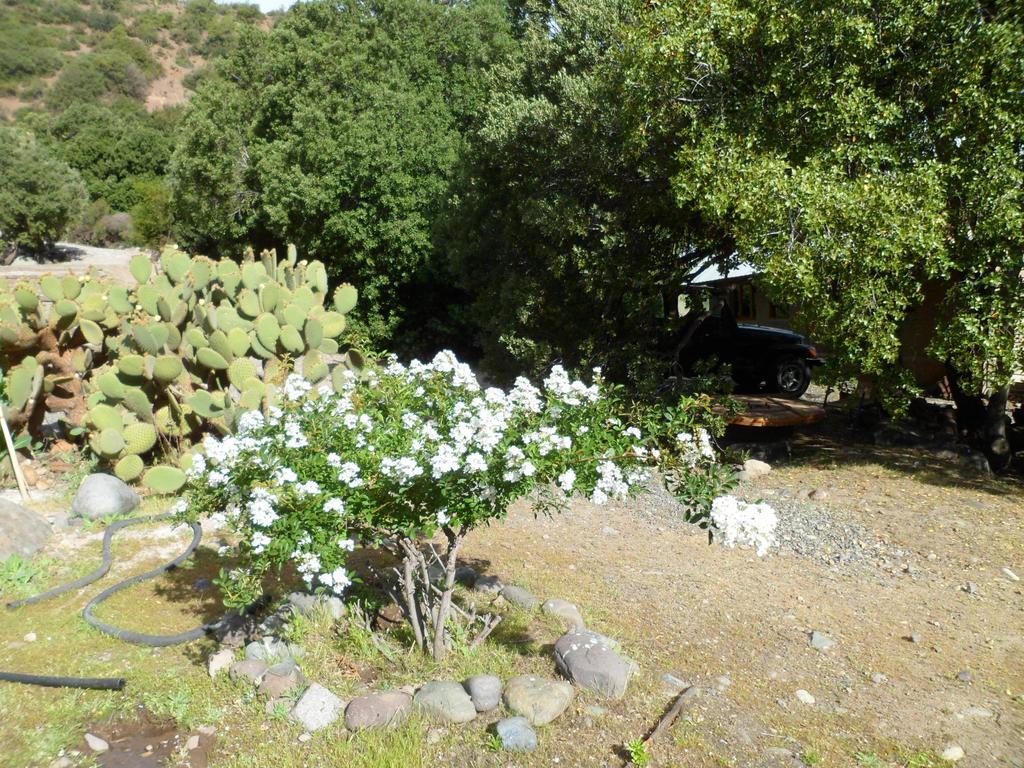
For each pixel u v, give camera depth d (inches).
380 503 156.3
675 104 352.5
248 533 149.6
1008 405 452.4
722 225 350.9
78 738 146.9
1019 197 288.7
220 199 889.5
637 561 250.4
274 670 161.8
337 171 717.3
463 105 794.2
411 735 145.0
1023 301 295.9
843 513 297.6
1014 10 290.4
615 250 428.1
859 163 312.2
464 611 196.9
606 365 451.5
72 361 347.3
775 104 327.0
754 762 144.0
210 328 321.1
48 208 1461.6
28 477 304.0
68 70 3467.0
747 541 156.3
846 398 374.3
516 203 472.4
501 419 154.6
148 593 211.3
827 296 304.8
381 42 813.9
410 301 783.7
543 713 151.9
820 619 210.4
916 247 287.7
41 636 186.7
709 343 557.0
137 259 354.6
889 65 313.7
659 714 157.8
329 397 174.9
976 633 203.3
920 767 145.2
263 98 836.0
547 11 557.0
